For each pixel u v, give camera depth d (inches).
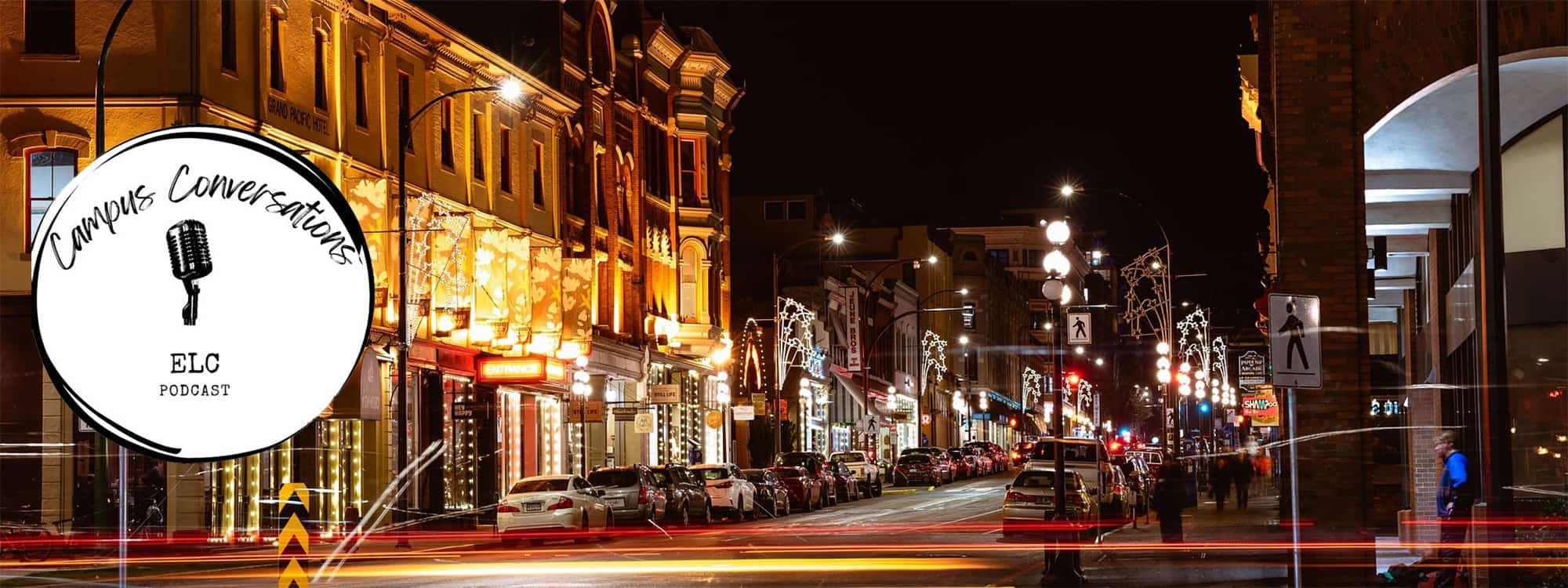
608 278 2192.4
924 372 4399.6
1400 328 1771.7
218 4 1278.3
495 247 1754.4
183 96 1242.0
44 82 1253.7
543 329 1905.8
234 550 1241.4
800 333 3014.3
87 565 1094.4
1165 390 2005.4
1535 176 936.3
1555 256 926.4
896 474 2847.0
